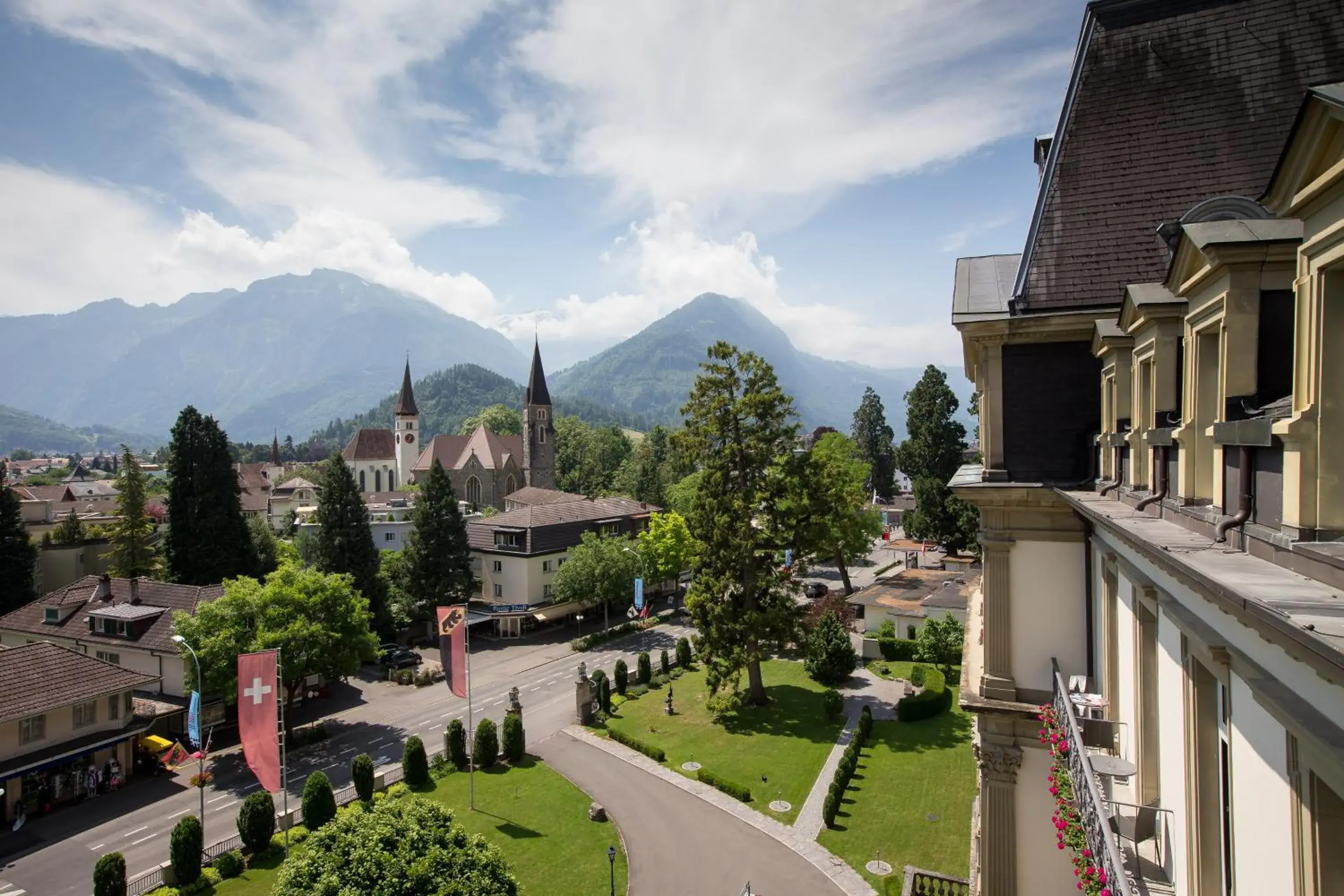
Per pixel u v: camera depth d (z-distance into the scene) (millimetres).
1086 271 14930
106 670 41281
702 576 47969
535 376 146500
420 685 56969
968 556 85438
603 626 75125
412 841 21922
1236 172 14031
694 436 48781
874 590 71125
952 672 53812
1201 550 6676
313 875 21125
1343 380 5133
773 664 60000
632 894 29625
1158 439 9609
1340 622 4102
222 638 42875
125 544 74812
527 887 30125
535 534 75875
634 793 38375
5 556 68188
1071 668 15719
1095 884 9445
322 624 46094
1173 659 9453
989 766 16094
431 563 70875
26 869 32188
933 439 85562
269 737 32625
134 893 29188
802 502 47656
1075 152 15234
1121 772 10734
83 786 38906
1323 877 5270
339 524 65812
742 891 29531
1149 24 14961
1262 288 6762
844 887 29500
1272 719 6363
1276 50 14086
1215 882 8172
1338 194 4809
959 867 30234
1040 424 15891
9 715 36062
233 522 68250
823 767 40375
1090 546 15430
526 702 53125
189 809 37750
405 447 165000
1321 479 5246
